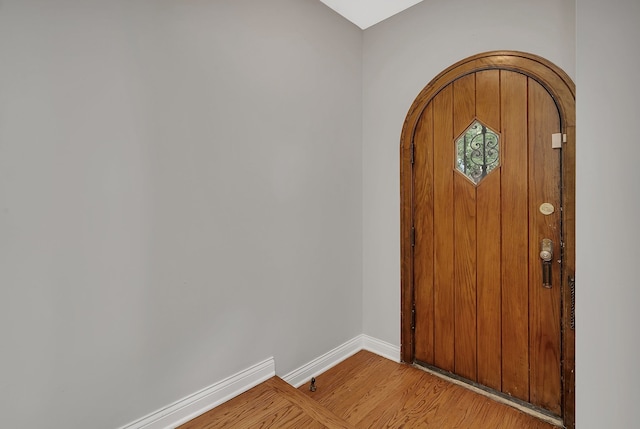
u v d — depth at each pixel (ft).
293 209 6.95
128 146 4.72
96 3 4.41
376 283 8.41
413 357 7.89
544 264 5.98
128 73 4.69
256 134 6.24
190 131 5.35
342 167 8.00
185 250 5.35
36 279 4.05
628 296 4.39
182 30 5.21
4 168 3.82
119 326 4.71
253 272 6.29
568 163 5.63
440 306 7.38
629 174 4.35
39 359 4.09
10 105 3.84
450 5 6.91
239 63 5.95
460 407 6.36
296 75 6.90
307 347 7.32
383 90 8.07
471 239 6.87
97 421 4.55
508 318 6.45
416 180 7.65
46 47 4.05
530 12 5.95
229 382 5.92
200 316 5.56
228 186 5.86
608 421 4.57
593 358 4.66
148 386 4.99
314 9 7.23
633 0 4.27
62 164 4.19
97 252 4.49
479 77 6.63
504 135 6.37
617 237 4.44
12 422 3.92
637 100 4.27
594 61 4.53
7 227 3.85
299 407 5.68
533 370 6.18
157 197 5.02
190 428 5.18
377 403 6.50
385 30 8.01
